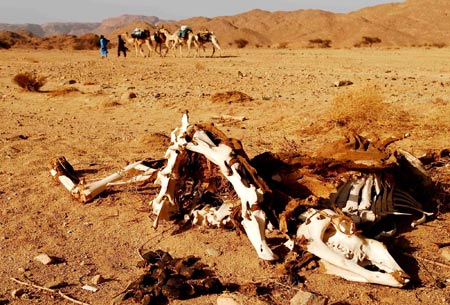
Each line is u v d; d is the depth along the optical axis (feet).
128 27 468.34
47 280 16.63
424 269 16.62
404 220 20.04
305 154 20.21
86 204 22.50
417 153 28.86
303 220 17.67
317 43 211.00
